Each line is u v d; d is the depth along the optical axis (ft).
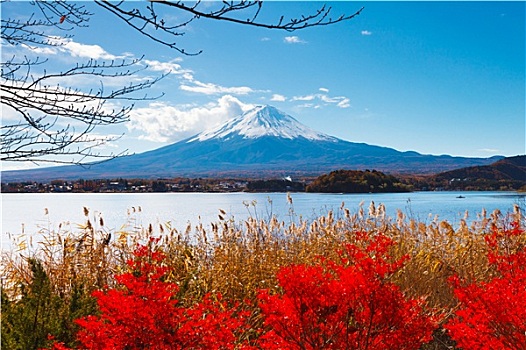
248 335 14.99
